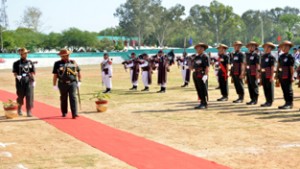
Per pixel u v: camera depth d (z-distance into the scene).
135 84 20.73
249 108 13.80
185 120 11.77
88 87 22.41
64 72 12.13
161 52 19.55
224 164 7.44
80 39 81.50
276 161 7.62
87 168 7.29
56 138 9.69
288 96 13.53
